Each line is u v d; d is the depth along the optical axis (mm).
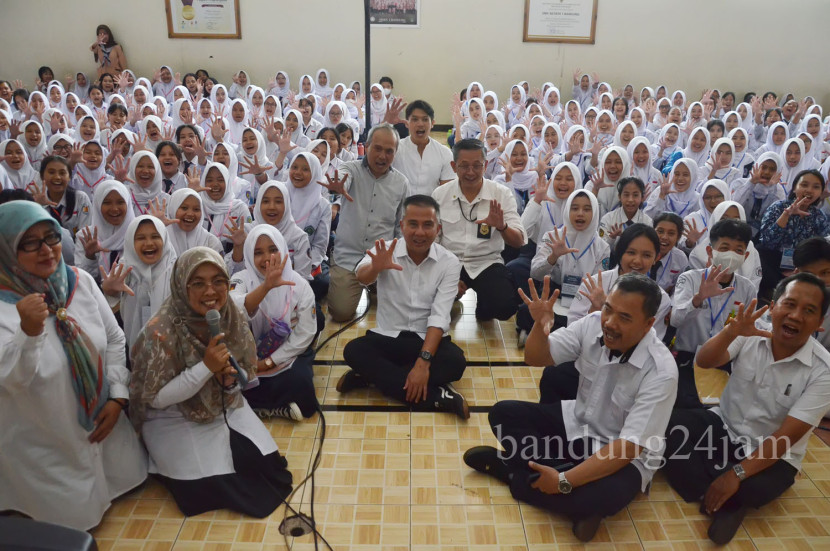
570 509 1645
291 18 9070
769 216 3379
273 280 2035
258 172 3934
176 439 1766
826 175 4430
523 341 2773
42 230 1442
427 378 2227
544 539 1679
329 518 1736
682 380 2342
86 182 3865
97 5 8898
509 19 9102
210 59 9211
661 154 5977
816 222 3289
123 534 1667
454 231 2953
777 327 1689
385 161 2945
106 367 1699
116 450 1740
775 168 3936
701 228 3383
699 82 9453
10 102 7285
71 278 1592
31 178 3936
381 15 9062
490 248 2934
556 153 5594
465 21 9109
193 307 1675
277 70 9297
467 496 1834
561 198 3328
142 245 2189
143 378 1685
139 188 3172
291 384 2166
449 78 9383
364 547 1638
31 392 1469
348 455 2010
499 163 4641
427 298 2389
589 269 2801
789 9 9102
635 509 1804
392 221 3090
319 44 9203
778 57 9320
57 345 1515
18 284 1478
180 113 6086
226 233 3162
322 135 4277
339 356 2662
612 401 1753
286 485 1843
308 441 2078
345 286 2977
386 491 1846
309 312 2252
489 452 1876
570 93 9484
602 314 1672
